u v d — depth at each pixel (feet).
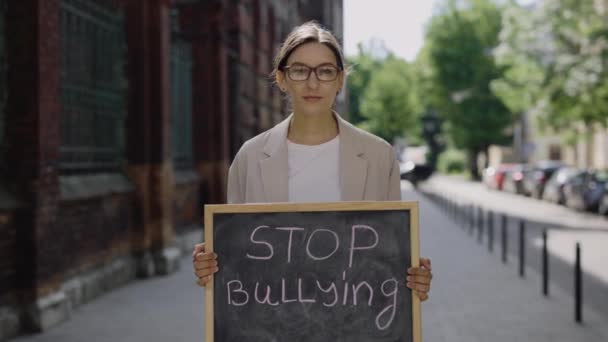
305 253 10.64
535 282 37.63
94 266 33.55
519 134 192.54
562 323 27.81
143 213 39.19
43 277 26.61
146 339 25.13
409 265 10.61
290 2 96.78
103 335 25.71
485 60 185.88
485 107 188.75
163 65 40.32
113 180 36.68
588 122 82.58
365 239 10.64
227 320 10.63
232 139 64.23
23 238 26.05
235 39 64.75
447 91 191.62
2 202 24.64
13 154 26.22
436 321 28.25
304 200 10.75
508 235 62.85
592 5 80.79
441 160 270.67
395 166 11.10
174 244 45.93
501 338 25.41
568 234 62.54
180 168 51.62
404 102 280.31
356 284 10.61
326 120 10.73
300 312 10.61
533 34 82.17
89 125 34.65
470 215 64.69
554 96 81.10
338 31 117.50
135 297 33.27
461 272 41.11
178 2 55.31
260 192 10.81
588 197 84.74
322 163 10.78
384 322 10.59
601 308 30.81
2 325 24.53
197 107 55.88
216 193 56.29
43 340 24.90
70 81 32.19
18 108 26.27
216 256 10.65
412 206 10.62
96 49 35.47
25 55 26.25
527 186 122.11
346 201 10.62
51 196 27.27
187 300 32.48
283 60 10.43
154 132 39.93
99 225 34.14
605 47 77.46
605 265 43.91
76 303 30.68
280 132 10.83
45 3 26.78
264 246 10.66
